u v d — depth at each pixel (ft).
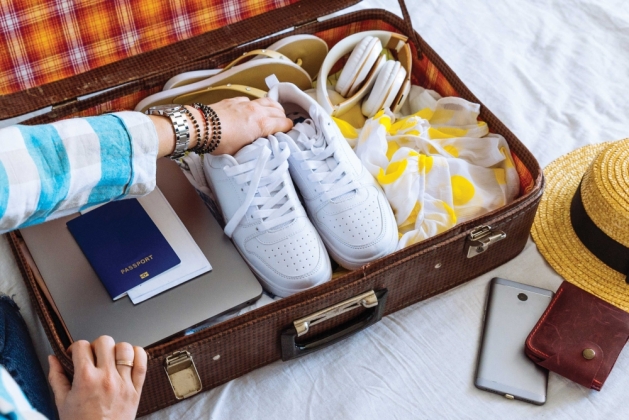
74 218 2.85
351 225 2.82
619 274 3.00
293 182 3.04
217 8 3.38
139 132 2.30
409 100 3.59
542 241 3.18
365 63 3.25
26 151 2.03
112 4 3.10
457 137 3.24
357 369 2.82
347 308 2.67
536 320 2.90
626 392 2.75
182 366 2.46
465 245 2.80
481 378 2.76
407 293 2.90
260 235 2.76
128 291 2.63
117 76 3.14
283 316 2.54
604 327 2.77
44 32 3.01
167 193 3.00
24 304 2.89
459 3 4.32
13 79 3.04
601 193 2.87
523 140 3.62
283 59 3.27
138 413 2.64
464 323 2.97
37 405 2.37
